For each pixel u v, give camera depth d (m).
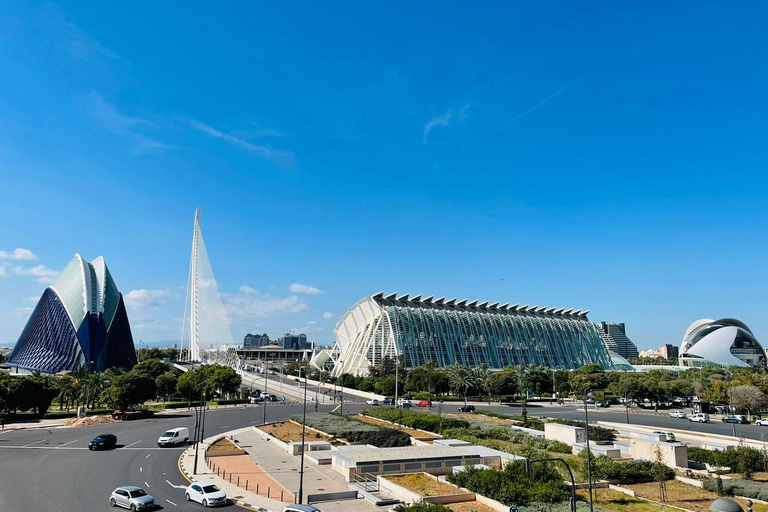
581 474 40.19
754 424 81.44
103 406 101.56
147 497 33.56
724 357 186.50
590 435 57.53
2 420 75.56
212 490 35.62
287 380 176.25
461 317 187.38
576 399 127.00
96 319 164.62
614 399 125.50
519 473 37.91
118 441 61.03
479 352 178.62
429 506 31.12
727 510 31.66
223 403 109.12
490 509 33.00
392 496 37.03
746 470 42.97
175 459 50.75
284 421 79.81
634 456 49.56
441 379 122.94
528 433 63.44
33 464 47.41
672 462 45.41
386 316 165.88
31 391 80.69
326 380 160.25
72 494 36.81
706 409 97.44
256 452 55.44
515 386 119.81
